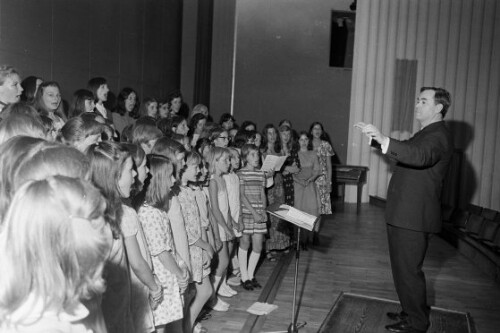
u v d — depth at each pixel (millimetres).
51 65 5617
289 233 6211
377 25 11109
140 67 8500
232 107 13344
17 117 2203
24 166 1317
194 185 3848
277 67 13188
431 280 5551
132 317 2514
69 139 2779
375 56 11156
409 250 3818
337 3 12922
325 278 5418
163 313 2781
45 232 1041
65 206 1071
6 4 4754
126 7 7773
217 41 13242
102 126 2887
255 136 5777
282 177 6238
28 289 1044
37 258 1037
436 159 3707
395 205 3863
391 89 11109
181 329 3131
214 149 4395
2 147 1509
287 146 6457
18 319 1042
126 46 7848
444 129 3887
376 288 5145
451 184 10516
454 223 7828
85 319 1161
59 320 1076
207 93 12805
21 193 1097
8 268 1048
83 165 1374
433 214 3803
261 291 4863
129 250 2402
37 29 5305
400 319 4164
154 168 2865
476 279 5664
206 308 4250
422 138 3836
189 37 11008
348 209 10367
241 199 4934
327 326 4016
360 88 11273
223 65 13297
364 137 11344
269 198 5973
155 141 3480
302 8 13062
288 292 4887
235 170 5090
